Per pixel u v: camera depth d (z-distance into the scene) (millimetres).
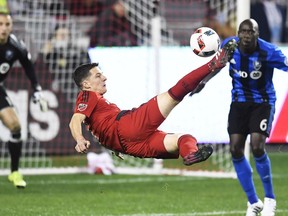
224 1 44250
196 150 19594
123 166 41562
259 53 24031
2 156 40438
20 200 29172
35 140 40656
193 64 39781
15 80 40500
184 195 30844
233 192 31703
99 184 34562
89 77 22062
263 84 24438
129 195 30828
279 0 53969
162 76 39938
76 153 41094
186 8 46656
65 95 41312
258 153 24078
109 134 21500
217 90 38750
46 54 41469
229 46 20297
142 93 39812
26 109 40594
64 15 45656
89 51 40344
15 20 42625
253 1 52094
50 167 39906
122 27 45438
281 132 39531
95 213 26047
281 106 39531
